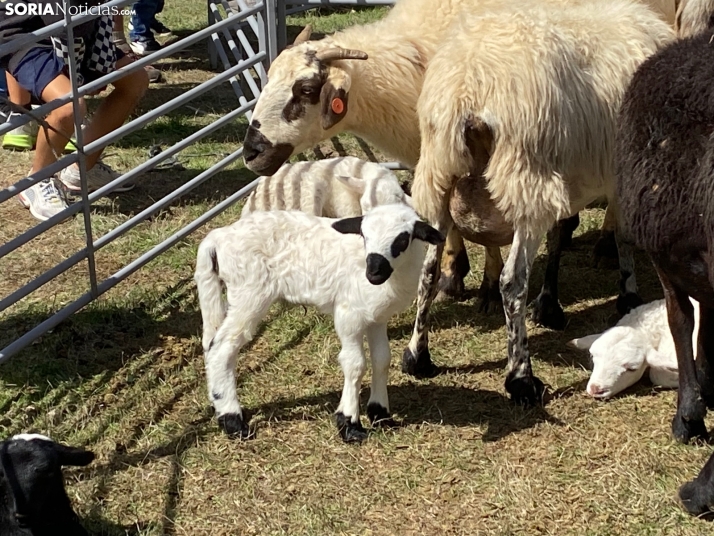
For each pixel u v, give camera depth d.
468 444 4.22
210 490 3.96
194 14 11.88
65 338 5.13
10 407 4.56
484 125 4.08
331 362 4.91
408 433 4.30
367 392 4.65
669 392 4.60
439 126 4.19
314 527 3.74
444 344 5.10
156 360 4.97
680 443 4.17
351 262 4.05
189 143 5.92
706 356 4.38
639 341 4.55
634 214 3.76
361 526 3.74
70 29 4.79
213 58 9.89
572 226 6.12
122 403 4.59
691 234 3.56
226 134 8.19
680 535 3.65
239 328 4.24
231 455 4.18
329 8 11.95
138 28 10.23
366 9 11.95
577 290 5.73
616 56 4.26
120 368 4.89
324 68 5.07
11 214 6.63
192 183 5.99
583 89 4.16
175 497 3.92
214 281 4.31
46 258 6.01
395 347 5.09
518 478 3.98
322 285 4.12
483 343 5.10
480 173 4.33
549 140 4.08
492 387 4.67
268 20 6.66
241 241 4.17
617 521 3.74
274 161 5.24
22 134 7.70
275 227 4.21
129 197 6.92
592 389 4.50
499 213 4.42
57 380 4.77
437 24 5.38
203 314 4.37
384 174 5.46
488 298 5.41
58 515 3.48
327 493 3.93
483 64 4.07
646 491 3.88
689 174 3.50
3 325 5.23
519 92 4.02
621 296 5.33
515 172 4.12
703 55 3.61
